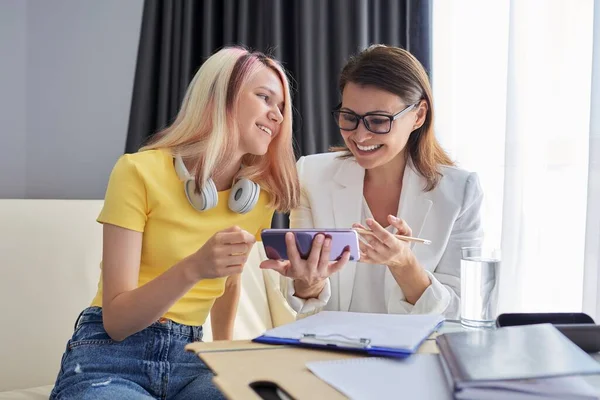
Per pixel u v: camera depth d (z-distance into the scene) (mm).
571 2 1985
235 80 1348
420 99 1501
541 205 2039
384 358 795
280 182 1471
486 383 623
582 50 1978
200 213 1354
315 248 1058
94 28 2434
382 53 1491
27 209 1744
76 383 1170
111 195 1280
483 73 2150
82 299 1783
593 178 1862
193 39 2447
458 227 1585
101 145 2451
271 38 2389
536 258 2043
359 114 1453
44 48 2363
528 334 801
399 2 2287
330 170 1666
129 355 1239
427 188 1583
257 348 850
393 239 1226
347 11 2328
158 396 1247
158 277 1147
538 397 632
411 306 1397
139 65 2404
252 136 1366
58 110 2389
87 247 1834
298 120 2383
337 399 646
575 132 1989
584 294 1874
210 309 1474
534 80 2041
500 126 2133
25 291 1680
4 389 1604
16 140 2316
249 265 2160
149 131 2426
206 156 1296
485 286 1047
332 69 2371
